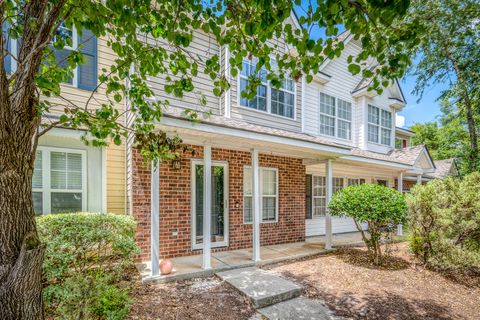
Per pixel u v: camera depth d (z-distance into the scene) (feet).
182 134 16.43
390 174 38.81
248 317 11.91
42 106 8.03
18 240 6.21
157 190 15.69
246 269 17.67
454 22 27.35
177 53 9.43
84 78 18.35
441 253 18.74
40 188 16.46
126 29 8.20
